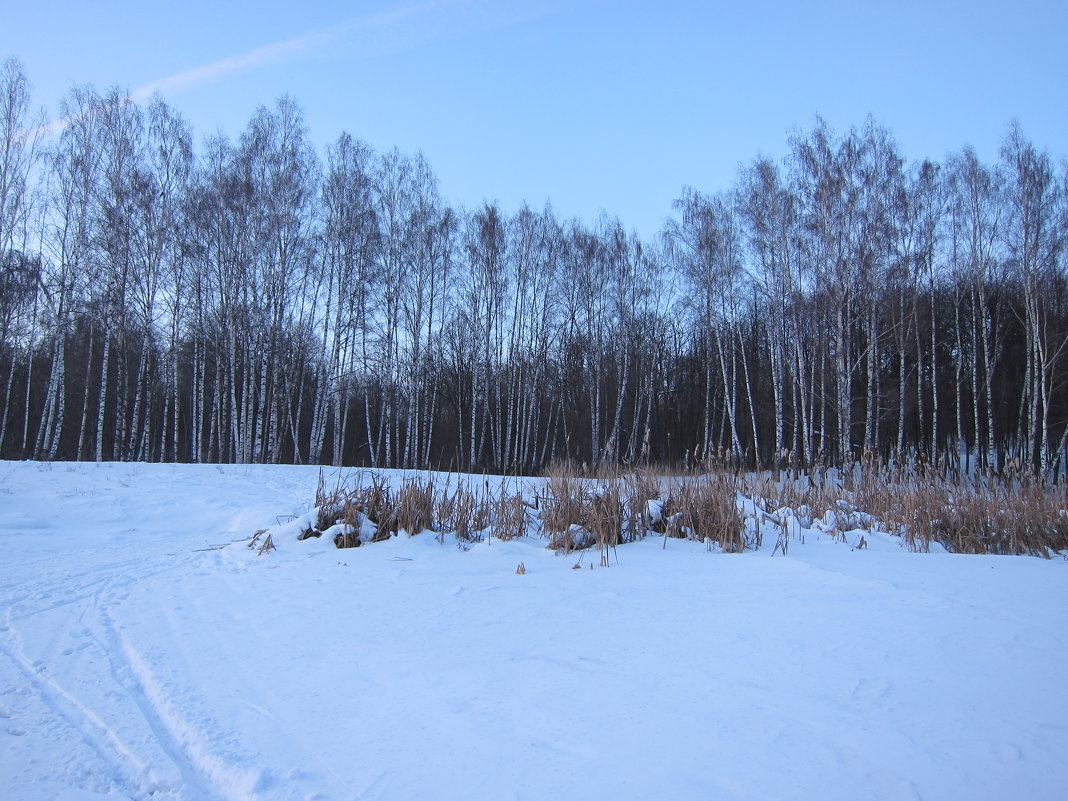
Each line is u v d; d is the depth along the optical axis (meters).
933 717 3.14
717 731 3.03
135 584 6.34
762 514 9.52
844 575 6.37
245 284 23.55
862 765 2.68
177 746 3.08
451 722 3.23
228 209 23.80
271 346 23.98
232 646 4.49
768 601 5.41
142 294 22.75
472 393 29.86
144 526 10.09
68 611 5.36
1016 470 10.79
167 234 23.14
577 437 34.03
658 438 35.78
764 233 24.69
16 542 8.59
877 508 10.35
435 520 9.20
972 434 30.69
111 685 3.82
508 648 4.37
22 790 2.67
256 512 10.48
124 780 2.79
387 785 2.64
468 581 6.43
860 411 27.33
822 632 4.51
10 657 4.27
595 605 5.42
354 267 26.30
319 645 4.50
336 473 15.34
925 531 8.68
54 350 21.20
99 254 21.91
